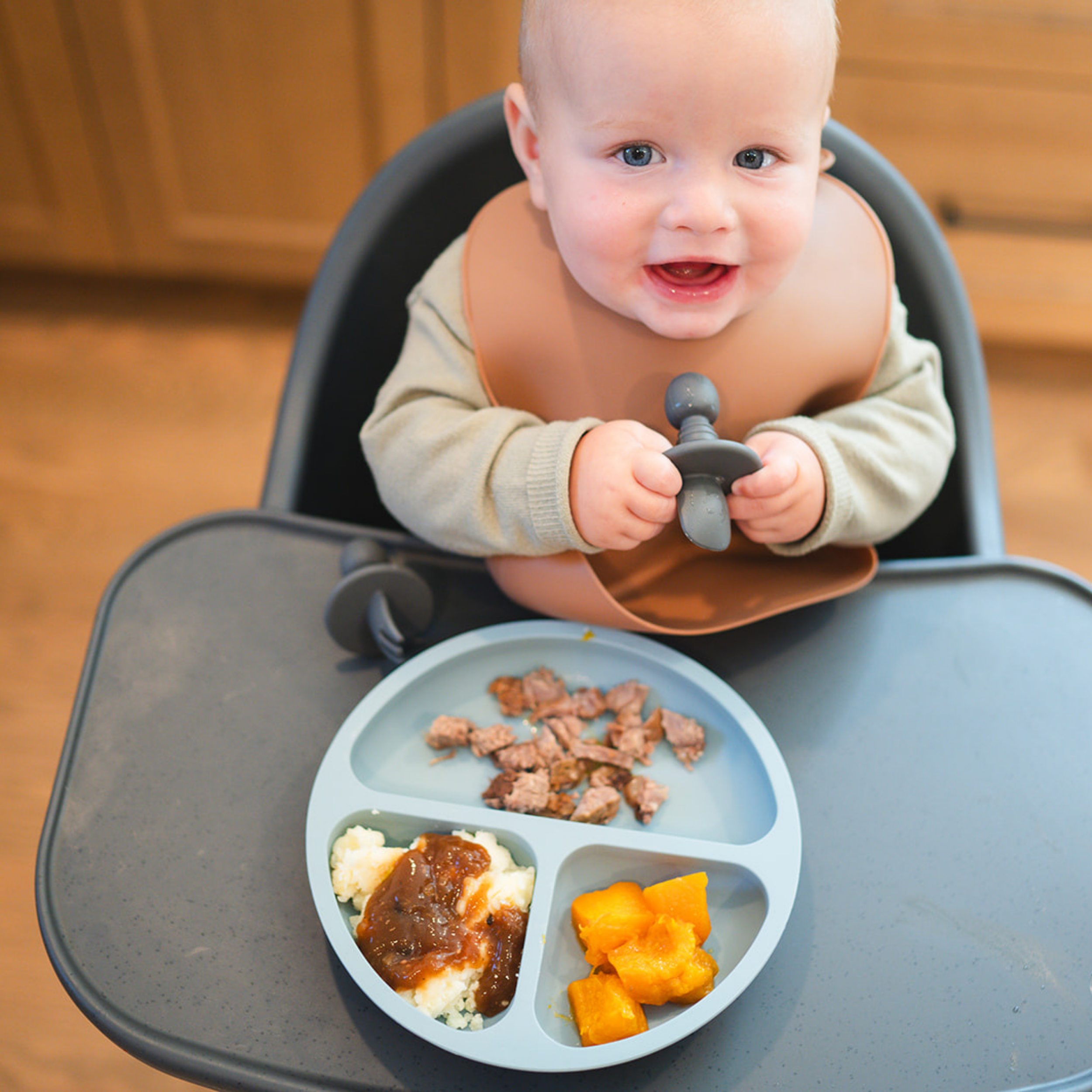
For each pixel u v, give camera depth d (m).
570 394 0.67
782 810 0.56
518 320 0.67
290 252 1.78
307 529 0.71
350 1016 0.49
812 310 0.67
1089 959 0.52
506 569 0.64
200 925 0.52
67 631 1.41
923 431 0.70
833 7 0.54
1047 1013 0.50
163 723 0.60
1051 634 0.67
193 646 0.64
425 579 0.69
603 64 0.51
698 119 0.52
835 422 0.69
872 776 0.59
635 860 0.56
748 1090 0.48
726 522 0.54
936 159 1.58
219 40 1.52
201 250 1.78
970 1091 0.48
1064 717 0.63
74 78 1.58
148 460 1.65
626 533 0.58
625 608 0.66
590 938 0.52
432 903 0.52
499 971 0.52
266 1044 0.48
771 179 0.55
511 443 0.62
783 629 0.66
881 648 0.66
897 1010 0.50
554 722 0.62
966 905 0.54
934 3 1.43
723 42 0.50
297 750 0.60
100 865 0.54
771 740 0.59
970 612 0.68
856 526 0.66
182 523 0.70
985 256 1.68
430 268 0.82
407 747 0.61
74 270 1.88
